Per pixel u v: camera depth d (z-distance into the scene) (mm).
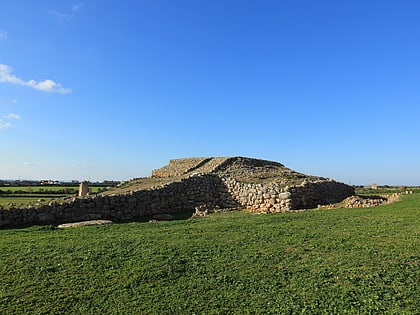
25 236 15117
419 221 15656
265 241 13141
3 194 39750
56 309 8711
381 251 11391
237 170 39031
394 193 37281
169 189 27766
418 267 10055
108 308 8711
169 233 15047
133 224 18094
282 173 38312
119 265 10953
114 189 34156
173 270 10539
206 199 30297
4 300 9070
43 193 41469
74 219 21484
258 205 27844
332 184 34406
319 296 8844
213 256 11578
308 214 19656
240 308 8555
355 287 9148
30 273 10453
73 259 11414
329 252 11609
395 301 8461
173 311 8531
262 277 9953
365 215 18172
